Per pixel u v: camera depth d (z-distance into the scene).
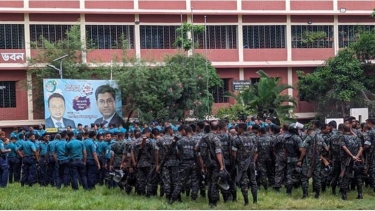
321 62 38.53
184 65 32.50
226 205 14.24
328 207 14.05
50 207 14.40
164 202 14.84
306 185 15.27
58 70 31.09
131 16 35.97
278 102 31.62
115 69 31.86
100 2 35.44
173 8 36.47
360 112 25.28
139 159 16.09
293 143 15.89
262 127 17.27
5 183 19.19
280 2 38.00
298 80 37.94
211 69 33.91
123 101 30.75
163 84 30.62
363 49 36.06
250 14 37.31
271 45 38.16
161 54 36.19
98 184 19.50
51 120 27.67
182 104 31.56
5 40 34.12
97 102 28.98
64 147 18.38
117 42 35.41
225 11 36.81
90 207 14.27
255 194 14.44
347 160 15.12
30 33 34.59
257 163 17.00
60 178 18.64
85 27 35.31
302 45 38.59
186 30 35.06
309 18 38.53
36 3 34.44
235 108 31.84
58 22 34.94
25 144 19.95
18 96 34.50
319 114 36.25
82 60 33.94
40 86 32.91
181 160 14.47
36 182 20.53
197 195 15.16
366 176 16.27
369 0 39.09
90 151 18.14
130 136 18.84
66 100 28.11
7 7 33.91
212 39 37.16
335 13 38.44
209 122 14.99
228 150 14.65
